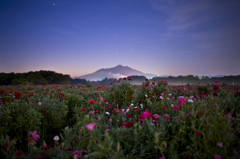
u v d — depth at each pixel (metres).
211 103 1.96
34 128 2.24
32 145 1.64
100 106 3.87
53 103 3.15
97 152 1.29
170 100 3.73
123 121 2.55
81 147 1.68
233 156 1.45
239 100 3.00
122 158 1.40
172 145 1.68
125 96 4.50
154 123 2.14
